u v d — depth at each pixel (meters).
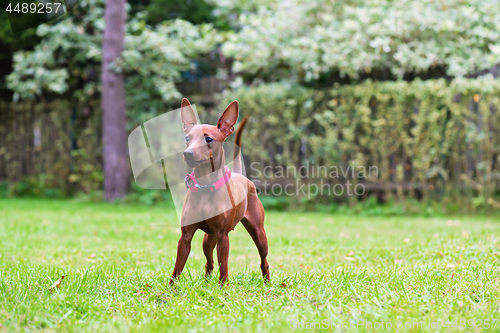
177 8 13.90
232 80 10.76
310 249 5.39
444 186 9.20
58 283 3.29
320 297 2.98
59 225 7.18
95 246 5.53
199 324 2.55
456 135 9.00
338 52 9.45
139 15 11.66
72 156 12.25
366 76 9.95
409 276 3.62
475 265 4.10
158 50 10.98
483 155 8.88
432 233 6.60
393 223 7.84
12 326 2.50
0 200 11.22
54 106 12.17
